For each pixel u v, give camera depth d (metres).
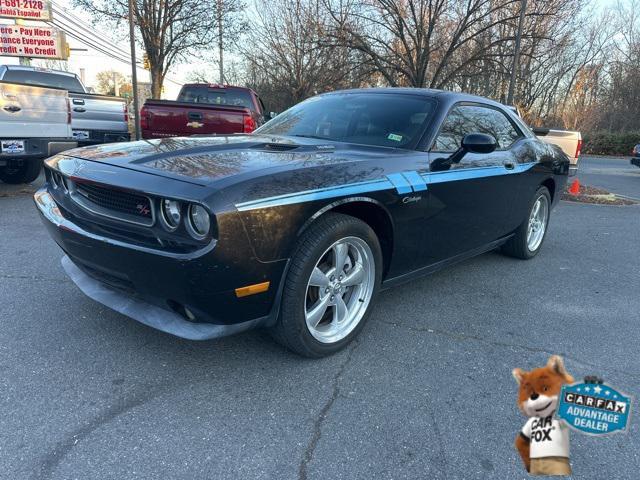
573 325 3.49
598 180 14.79
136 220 2.38
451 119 3.63
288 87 22.80
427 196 3.15
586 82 34.00
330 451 2.08
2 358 2.69
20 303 3.37
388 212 2.90
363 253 2.91
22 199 6.99
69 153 2.96
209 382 2.55
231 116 8.80
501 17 21.86
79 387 2.46
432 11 20.27
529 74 27.64
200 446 2.08
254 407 2.36
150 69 20.05
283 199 2.33
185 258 2.15
